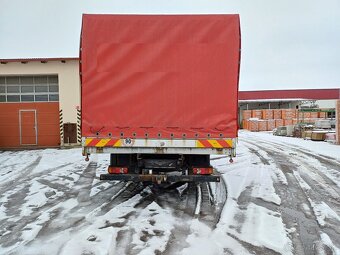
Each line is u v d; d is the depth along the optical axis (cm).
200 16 580
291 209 605
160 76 587
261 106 5106
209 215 570
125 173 653
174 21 583
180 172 659
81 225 522
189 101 586
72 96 1855
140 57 588
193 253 414
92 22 588
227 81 582
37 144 1897
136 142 593
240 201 661
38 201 674
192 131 589
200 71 583
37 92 1898
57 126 1898
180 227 509
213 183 834
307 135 2381
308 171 1009
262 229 498
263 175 943
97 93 594
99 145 598
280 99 4784
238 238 464
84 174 984
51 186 818
